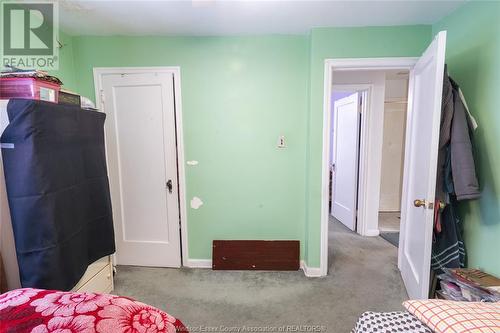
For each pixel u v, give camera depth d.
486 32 1.59
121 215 2.59
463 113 1.63
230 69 2.39
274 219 2.57
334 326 1.79
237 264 2.55
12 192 1.30
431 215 1.66
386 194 4.56
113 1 1.75
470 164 1.58
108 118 2.47
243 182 2.54
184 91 2.42
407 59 2.16
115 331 0.79
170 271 2.54
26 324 0.78
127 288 2.25
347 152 3.73
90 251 1.80
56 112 1.43
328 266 2.61
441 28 2.02
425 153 1.80
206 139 2.48
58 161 1.45
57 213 1.43
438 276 1.77
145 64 2.39
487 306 1.02
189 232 2.61
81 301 0.90
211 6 1.82
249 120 2.45
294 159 2.49
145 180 2.54
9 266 1.40
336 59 2.20
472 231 1.73
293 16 1.98
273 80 2.40
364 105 3.35
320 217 2.39
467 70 1.76
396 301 2.05
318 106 2.27
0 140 1.28
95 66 2.40
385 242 3.22
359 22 2.09
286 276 2.43
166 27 2.17
